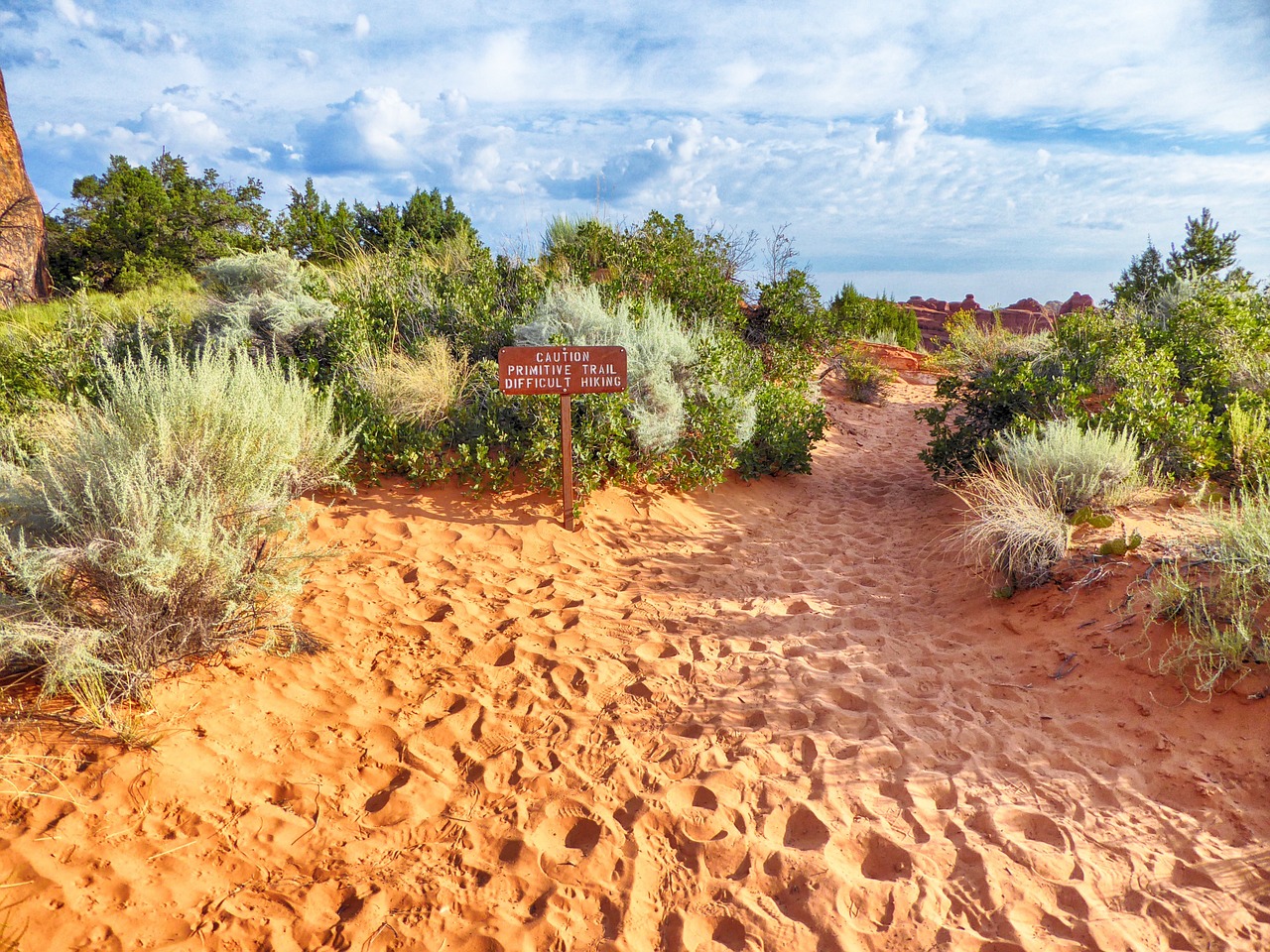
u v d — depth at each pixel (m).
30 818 2.75
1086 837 2.88
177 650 3.66
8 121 16.89
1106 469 5.69
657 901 2.73
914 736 3.57
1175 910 2.53
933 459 8.05
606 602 5.08
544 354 5.95
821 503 7.82
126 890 2.59
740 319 10.80
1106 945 2.42
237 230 21.89
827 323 12.84
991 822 2.98
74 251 19.31
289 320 8.05
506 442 6.84
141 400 4.26
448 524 5.93
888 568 5.93
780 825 3.05
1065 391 7.52
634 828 3.04
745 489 7.79
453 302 8.53
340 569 5.11
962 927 2.54
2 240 16.42
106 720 3.22
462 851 2.94
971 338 13.79
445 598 4.90
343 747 3.45
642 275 10.49
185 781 3.04
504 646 4.41
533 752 3.51
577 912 2.68
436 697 3.88
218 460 4.17
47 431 5.02
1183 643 3.76
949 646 4.55
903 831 2.97
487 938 2.56
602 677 4.14
